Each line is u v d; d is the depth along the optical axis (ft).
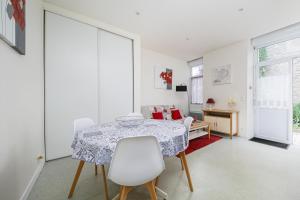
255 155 8.65
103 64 9.84
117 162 3.39
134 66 11.27
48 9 7.83
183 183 5.87
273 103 11.58
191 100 19.43
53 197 5.10
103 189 5.54
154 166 3.62
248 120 12.28
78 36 8.78
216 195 5.13
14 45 4.09
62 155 8.38
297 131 13.71
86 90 9.10
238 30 10.62
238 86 12.77
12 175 4.22
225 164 7.51
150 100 15.79
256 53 12.53
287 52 10.80
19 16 4.48
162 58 16.60
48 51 7.89
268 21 9.35
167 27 10.25
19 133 4.75
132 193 5.28
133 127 5.47
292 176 6.30
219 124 13.11
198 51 15.29
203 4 7.68
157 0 7.42
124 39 10.85
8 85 4.07
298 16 8.73
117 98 10.48
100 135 4.45
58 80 8.20
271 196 5.03
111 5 7.88
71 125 8.61
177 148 4.50
